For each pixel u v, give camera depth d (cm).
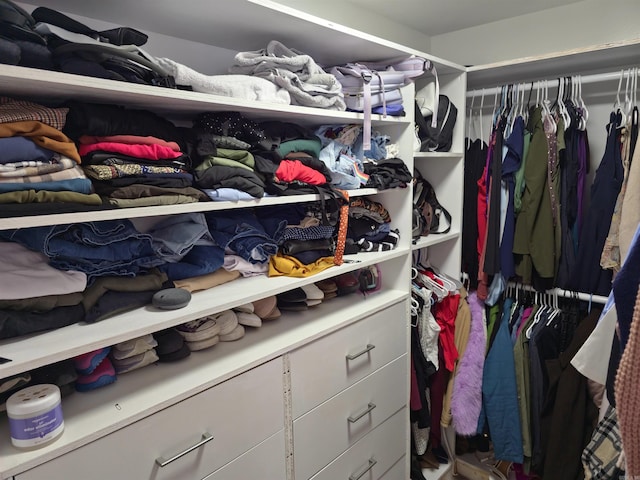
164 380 112
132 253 113
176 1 109
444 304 210
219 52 152
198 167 118
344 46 153
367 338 166
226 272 136
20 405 83
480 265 213
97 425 93
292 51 138
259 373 125
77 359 104
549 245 189
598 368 111
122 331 97
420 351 200
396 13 215
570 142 188
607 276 182
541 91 213
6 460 82
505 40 229
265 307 149
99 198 94
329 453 154
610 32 198
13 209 80
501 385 203
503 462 220
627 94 192
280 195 135
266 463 131
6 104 91
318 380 146
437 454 227
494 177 202
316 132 169
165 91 99
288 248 145
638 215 149
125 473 98
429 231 214
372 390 171
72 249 100
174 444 107
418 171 223
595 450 162
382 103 164
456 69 200
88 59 90
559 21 211
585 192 201
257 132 133
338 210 156
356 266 159
